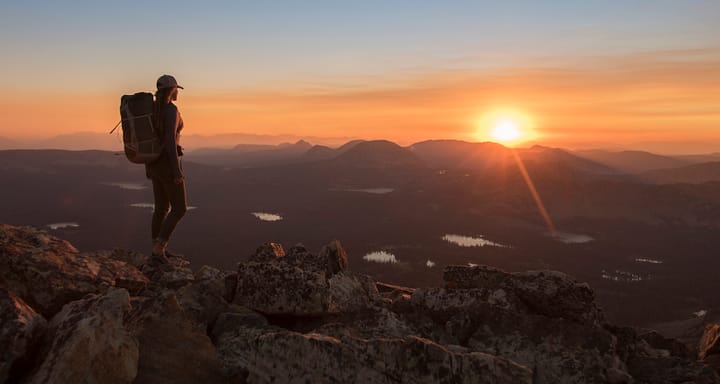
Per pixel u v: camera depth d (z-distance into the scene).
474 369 4.97
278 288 6.80
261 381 5.20
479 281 7.56
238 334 6.05
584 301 6.74
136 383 4.79
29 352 4.94
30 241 7.08
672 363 6.35
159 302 5.73
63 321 5.16
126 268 7.47
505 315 6.47
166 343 5.30
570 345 5.95
